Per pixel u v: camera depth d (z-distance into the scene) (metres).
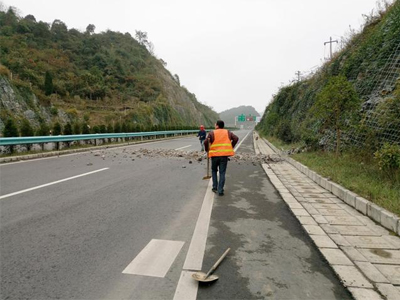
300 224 4.23
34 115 37.44
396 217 3.84
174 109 71.75
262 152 16.08
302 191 6.32
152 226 4.09
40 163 10.17
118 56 76.00
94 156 12.73
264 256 3.18
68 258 3.06
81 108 49.50
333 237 3.66
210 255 3.19
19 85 38.22
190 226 4.11
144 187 6.65
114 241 3.53
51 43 67.19
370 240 3.56
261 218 4.52
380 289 2.46
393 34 9.88
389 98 7.86
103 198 5.58
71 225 4.05
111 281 2.62
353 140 9.18
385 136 7.48
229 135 6.35
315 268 2.90
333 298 2.38
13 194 5.70
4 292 2.41
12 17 67.62
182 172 8.92
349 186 5.60
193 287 2.54
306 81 23.83
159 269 2.86
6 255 3.10
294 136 17.20
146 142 24.36
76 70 62.31
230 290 2.49
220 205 5.28
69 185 6.64
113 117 48.16
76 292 2.44
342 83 8.54
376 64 10.09
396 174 5.34
